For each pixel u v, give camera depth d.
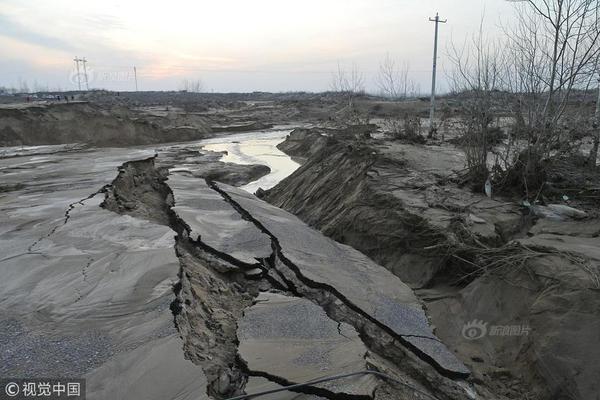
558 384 4.21
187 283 5.05
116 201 9.29
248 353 3.91
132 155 16.30
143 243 6.16
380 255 7.81
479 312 5.51
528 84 8.23
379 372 3.86
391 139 16.39
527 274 5.29
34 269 5.28
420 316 5.44
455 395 4.13
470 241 6.68
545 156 8.52
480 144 9.06
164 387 3.29
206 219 8.02
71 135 31.09
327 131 26.23
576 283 4.71
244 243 6.80
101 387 3.26
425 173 10.48
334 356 3.96
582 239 6.12
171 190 10.81
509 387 4.50
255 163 24.52
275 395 3.39
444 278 6.67
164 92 141.50
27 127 29.75
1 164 14.82
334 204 10.91
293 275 6.04
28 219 7.29
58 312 4.32
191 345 3.94
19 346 3.75
